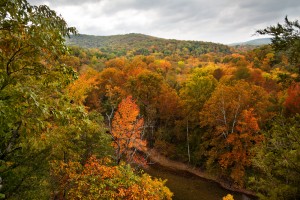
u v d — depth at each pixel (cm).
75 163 1406
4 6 497
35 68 655
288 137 1000
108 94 4859
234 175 3055
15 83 598
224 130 3347
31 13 549
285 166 1052
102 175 1379
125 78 5756
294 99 2406
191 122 4259
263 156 1195
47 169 1024
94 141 1658
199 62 12612
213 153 3322
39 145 901
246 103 3338
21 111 609
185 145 4284
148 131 4491
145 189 1392
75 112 754
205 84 4281
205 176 3591
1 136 762
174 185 3234
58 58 693
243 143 3186
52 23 581
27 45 589
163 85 4672
